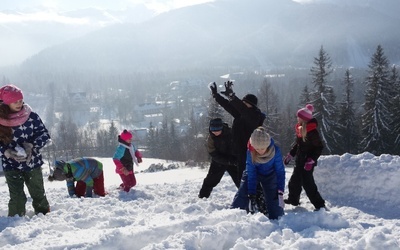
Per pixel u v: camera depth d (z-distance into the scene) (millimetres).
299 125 5867
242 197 5578
